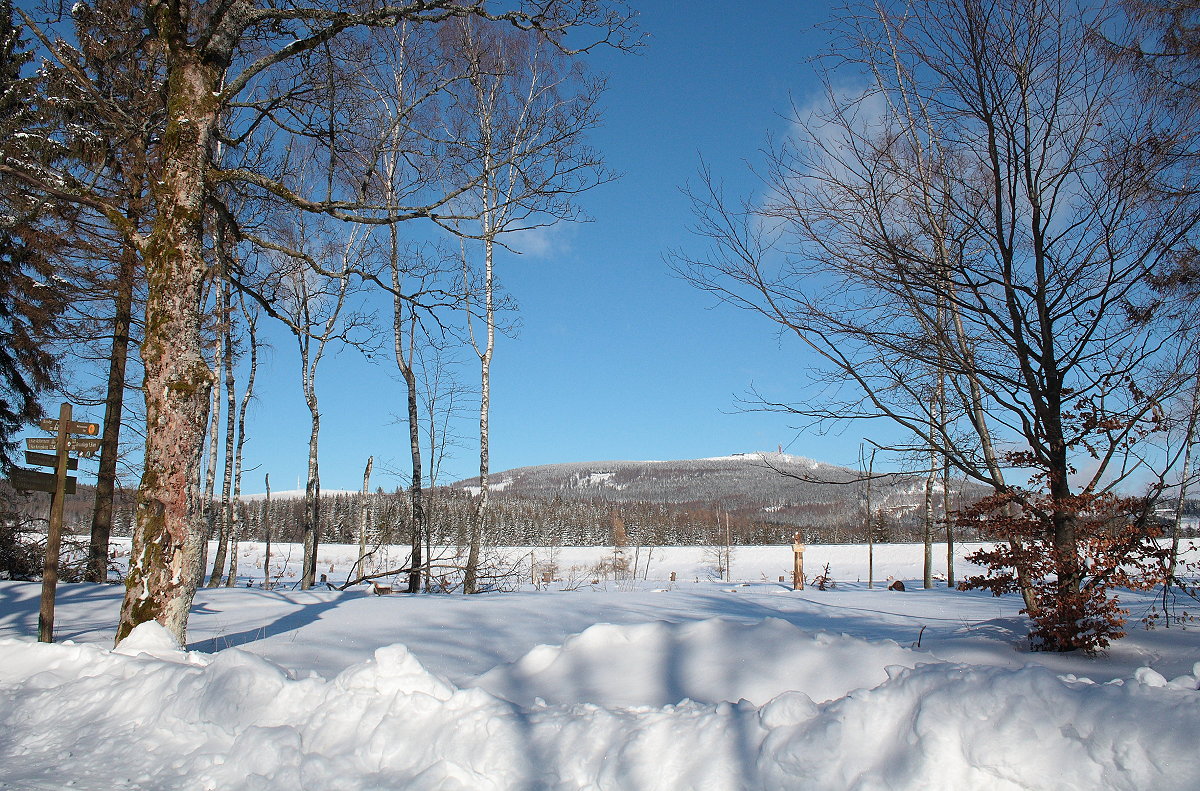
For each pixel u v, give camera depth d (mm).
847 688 5352
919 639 8273
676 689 5570
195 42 8758
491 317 18078
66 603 10531
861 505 40312
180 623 7695
